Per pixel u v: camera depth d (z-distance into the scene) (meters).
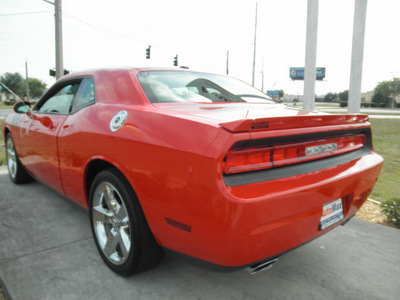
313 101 6.40
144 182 1.71
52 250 2.41
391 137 11.94
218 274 2.15
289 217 1.55
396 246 2.61
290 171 1.62
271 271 2.22
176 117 1.68
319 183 1.64
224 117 1.64
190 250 1.63
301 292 1.99
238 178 1.45
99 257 2.32
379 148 9.23
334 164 1.84
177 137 1.58
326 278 2.14
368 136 2.24
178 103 2.11
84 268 2.17
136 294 1.91
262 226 1.45
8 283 1.98
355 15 5.52
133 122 1.86
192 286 2.01
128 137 1.82
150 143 1.68
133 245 1.90
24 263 2.22
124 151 1.83
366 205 3.63
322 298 1.93
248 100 2.56
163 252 2.03
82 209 2.62
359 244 2.64
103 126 2.05
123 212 1.99
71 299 1.85
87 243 2.53
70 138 2.35
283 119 1.53
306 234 1.70
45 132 2.77
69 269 2.15
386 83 69.50
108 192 2.07
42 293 1.89
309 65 6.31
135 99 2.07
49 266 2.18
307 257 2.43
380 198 4.06
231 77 2.98
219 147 1.40
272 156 1.56
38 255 2.33
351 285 2.07
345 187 1.81
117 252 2.12
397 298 1.95
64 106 2.74
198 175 1.44
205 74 2.74
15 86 74.25
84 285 1.98
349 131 1.99
